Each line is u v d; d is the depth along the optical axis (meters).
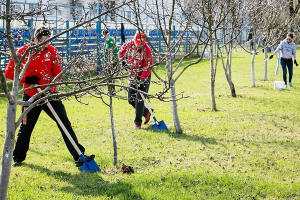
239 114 8.78
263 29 12.34
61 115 5.43
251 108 9.47
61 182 4.96
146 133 7.34
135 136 7.18
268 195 4.59
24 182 4.91
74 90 3.38
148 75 7.35
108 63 4.14
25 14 2.91
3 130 7.79
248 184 4.84
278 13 12.45
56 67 5.18
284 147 6.39
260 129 7.47
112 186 4.82
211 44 9.04
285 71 12.46
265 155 6.00
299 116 8.48
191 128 7.71
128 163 5.71
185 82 15.05
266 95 11.23
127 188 4.70
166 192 4.61
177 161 5.77
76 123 8.45
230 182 4.91
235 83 14.01
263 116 8.53
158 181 4.93
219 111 9.23
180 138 7.00
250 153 6.10
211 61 9.21
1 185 3.20
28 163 5.70
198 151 6.21
